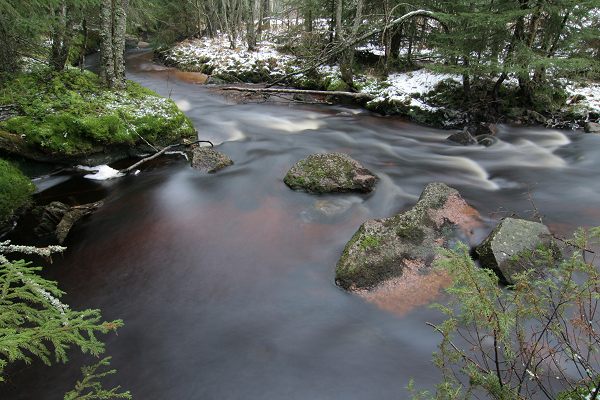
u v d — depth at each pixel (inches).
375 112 577.0
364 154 409.4
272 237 251.4
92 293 201.9
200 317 186.9
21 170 309.0
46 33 433.4
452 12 583.8
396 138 467.8
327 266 221.8
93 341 84.9
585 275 175.5
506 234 208.1
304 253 234.8
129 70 888.3
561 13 439.2
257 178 332.5
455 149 430.9
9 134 307.1
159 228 261.6
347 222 267.1
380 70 673.6
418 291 191.9
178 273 217.9
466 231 238.1
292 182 307.6
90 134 333.7
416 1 616.4
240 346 170.7
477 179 350.0
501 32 461.4
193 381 155.1
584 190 317.7
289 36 874.8
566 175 351.3
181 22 1125.7
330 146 430.0
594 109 468.1
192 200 298.0
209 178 332.2
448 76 557.6
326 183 298.8
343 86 636.7
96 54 932.0
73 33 448.8
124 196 303.1
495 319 93.8
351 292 196.4
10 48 368.5
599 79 541.6
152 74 847.7
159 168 351.9
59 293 92.7
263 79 784.3
